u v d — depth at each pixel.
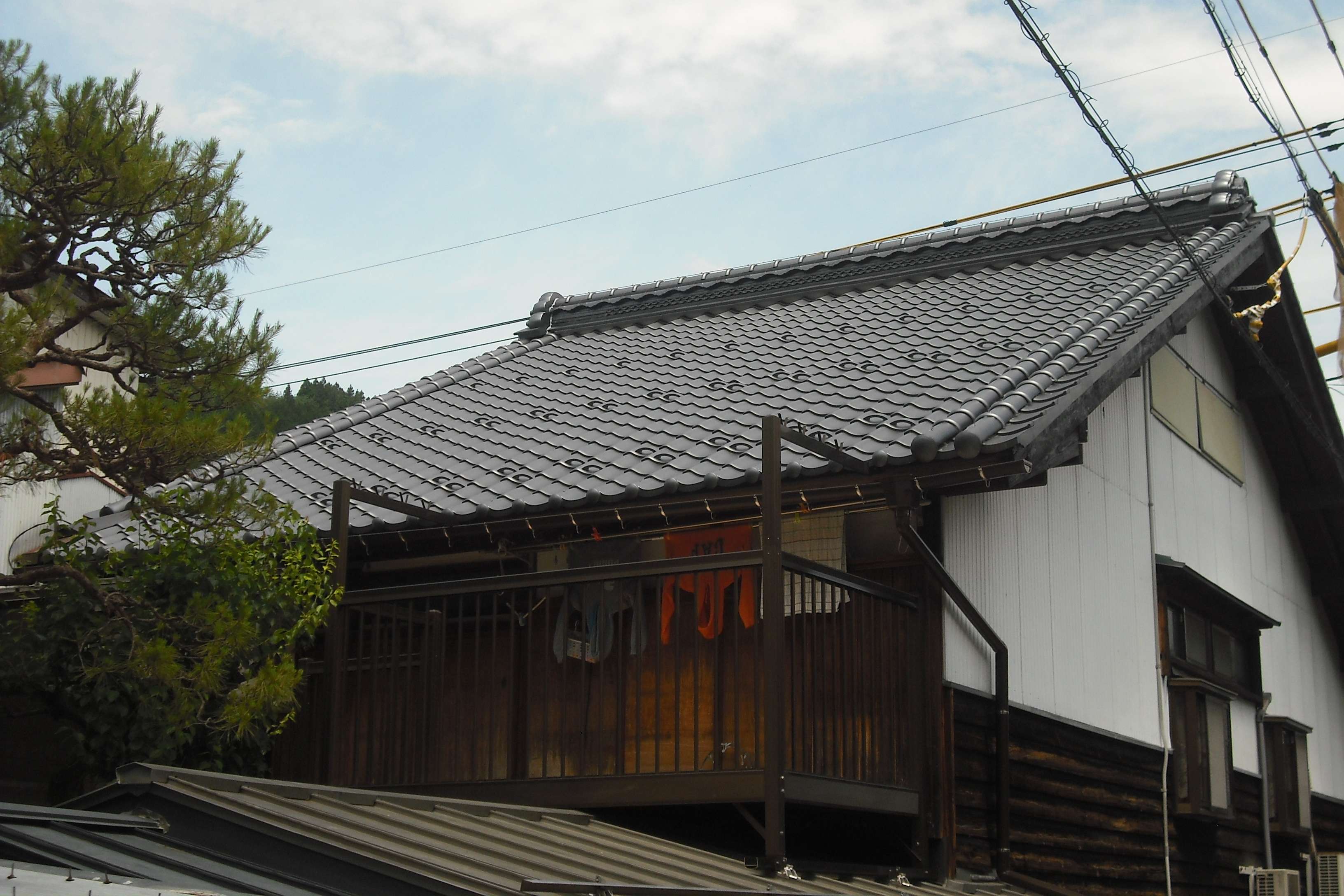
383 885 4.86
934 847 8.29
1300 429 15.31
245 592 8.26
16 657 8.24
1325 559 16.69
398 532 9.13
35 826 4.80
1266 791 13.54
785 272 13.62
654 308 14.06
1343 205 10.05
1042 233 12.81
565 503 8.69
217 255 8.02
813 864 7.23
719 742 7.19
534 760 9.00
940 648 8.50
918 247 13.16
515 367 13.03
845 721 7.59
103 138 7.44
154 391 8.13
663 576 7.48
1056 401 8.24
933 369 9.88
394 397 12.27
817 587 8.46
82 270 7.91
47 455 7.34
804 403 9.77
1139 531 11.93
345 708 9.34
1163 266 11.35
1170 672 11.88
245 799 5.41
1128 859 10.64
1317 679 16.52
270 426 7.84
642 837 6.96
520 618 8.08
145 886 4.16
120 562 8.38
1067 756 9.92
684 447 9.33
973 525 9.18
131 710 8.17
